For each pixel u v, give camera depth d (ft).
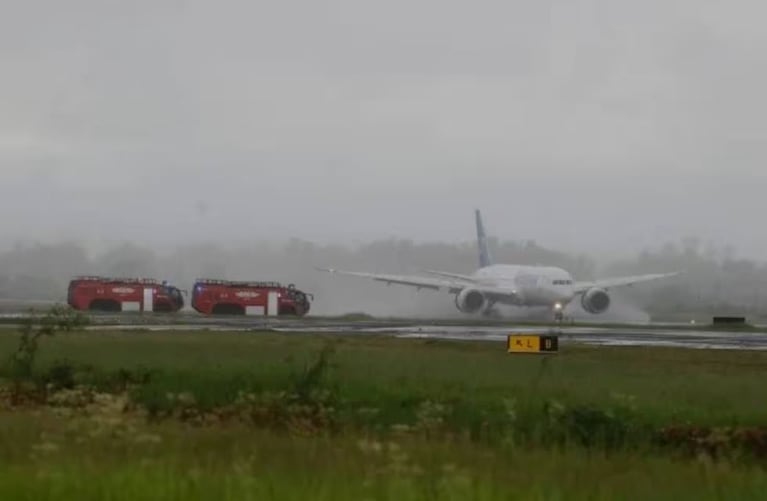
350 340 436.35
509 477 122.62
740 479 126.00
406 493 110.63
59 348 319.47
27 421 163.22
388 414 190.39
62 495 108.17
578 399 201.77
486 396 208.44
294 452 138.72
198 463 125.90
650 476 127.95
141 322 625.00
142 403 198.29
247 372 229.25
